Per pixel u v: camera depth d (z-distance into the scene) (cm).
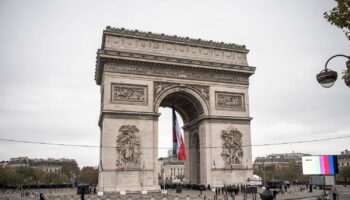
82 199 7256
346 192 12775
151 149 10006
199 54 11312
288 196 9519
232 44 11831
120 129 9831
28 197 11438
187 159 12594
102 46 11150
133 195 8962
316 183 4075
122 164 9588
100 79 11594
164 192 9806
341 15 2544
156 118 10300
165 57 10600
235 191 9500
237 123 11150
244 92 11506
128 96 10150
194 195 8956
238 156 10869
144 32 10800
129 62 10338
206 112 10919
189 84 10906
